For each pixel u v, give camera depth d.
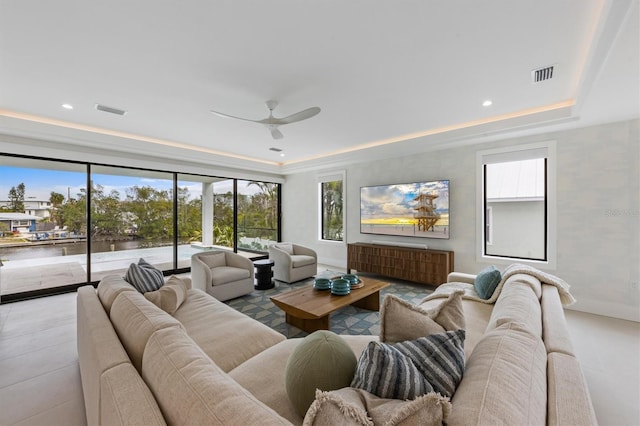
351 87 2.71
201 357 0.98
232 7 1.66
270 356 1.61
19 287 3.80
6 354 2.38
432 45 2.05
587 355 2.36
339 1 1.62
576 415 0.80
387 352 0.95
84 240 4.30
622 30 1.60
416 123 3.80
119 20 1.75
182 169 5.20
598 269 3.23
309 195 6.62
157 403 0.87
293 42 2.01
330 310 2.49
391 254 4.71
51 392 1.89
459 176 4.34
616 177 3.13
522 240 3.99
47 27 1.80
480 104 3.14
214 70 2.38
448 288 2.86
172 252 5.27
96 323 1.40
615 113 2.88
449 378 0.95
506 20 1.78
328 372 1.12
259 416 0.70
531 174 3.92
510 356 1.00
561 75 2.49
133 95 2.84
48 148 3.78
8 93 2.78
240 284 3.83
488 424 0.70
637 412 1.72
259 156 6.06
